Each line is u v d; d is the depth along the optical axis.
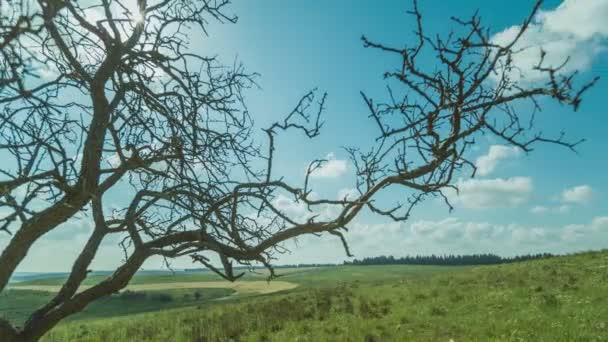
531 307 14.52
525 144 2.28
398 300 19.25
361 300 19.91
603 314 12.84
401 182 2.84
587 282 17.75
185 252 3.31
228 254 3.33
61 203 3.30
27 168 3.38
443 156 2.60
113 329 19.69
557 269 21.84
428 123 2.53
